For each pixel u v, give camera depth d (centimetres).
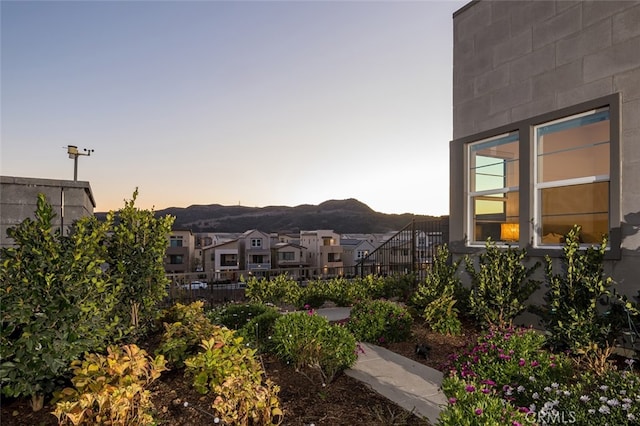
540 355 347
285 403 318
